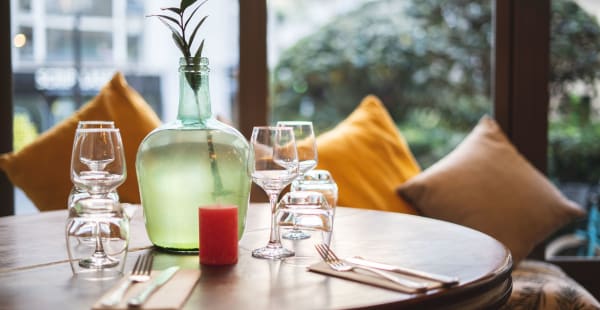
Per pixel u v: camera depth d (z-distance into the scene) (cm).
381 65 337
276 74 331
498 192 239
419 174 246
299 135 153
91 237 108
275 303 91
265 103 271
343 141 243
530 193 243
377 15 336
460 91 330
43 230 153
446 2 331
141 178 128
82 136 123
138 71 297
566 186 294
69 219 110
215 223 116
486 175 242
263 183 128
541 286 210
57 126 235
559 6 288
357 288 99
